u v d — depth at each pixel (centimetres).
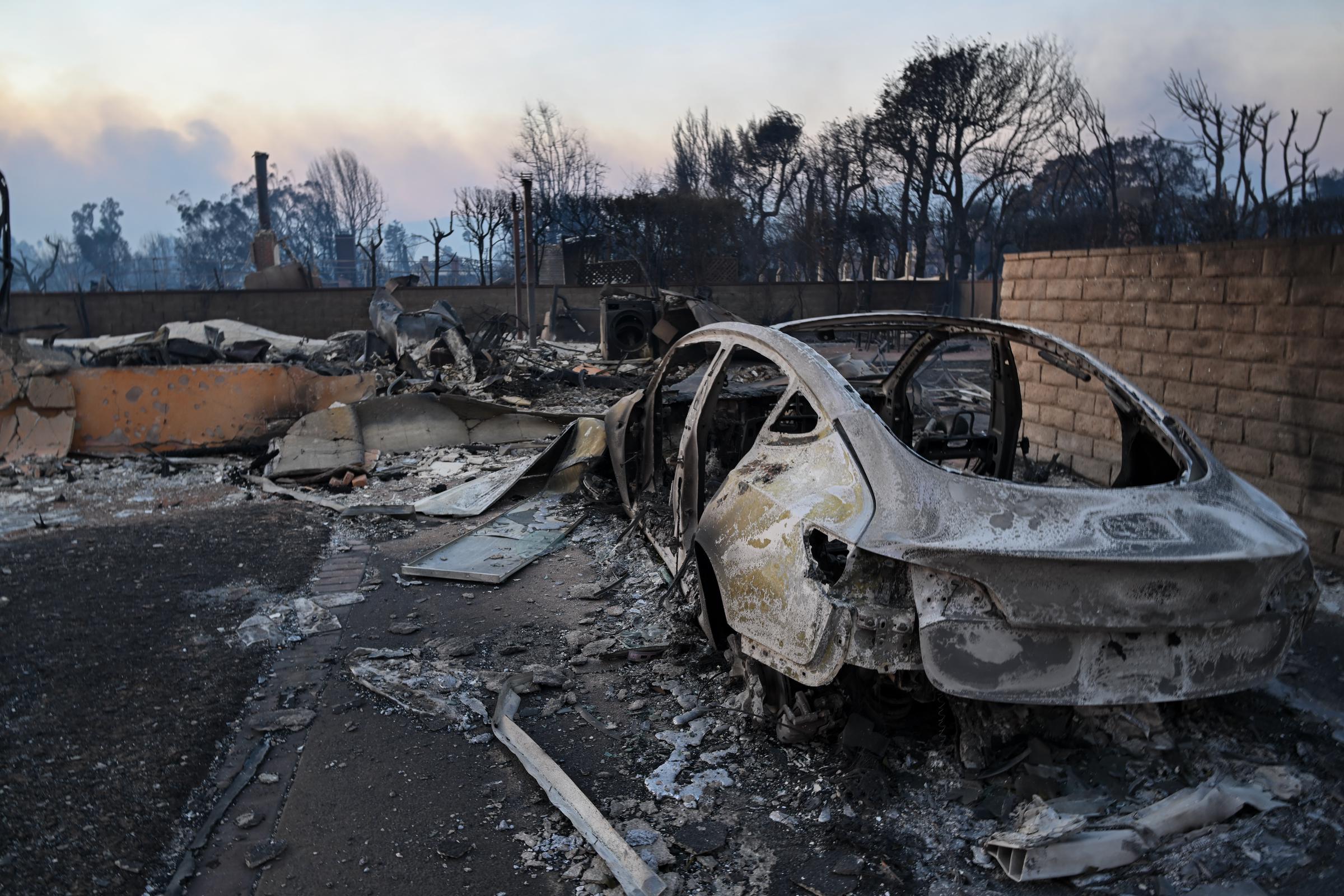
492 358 1441
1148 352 688
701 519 383
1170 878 260
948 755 320
